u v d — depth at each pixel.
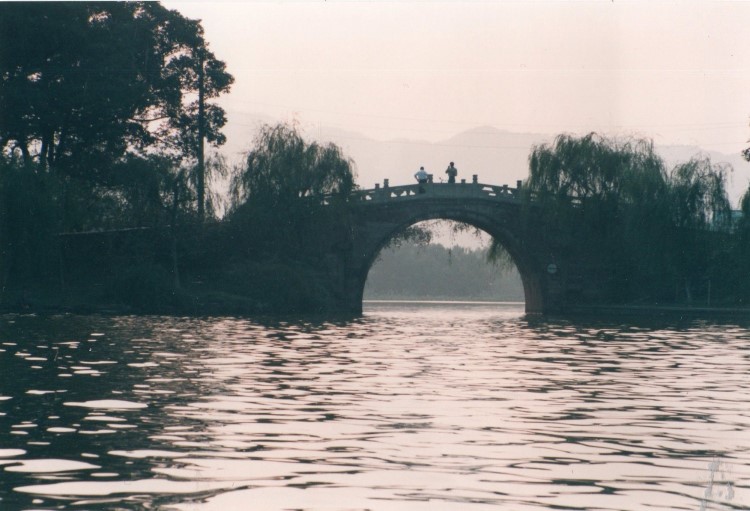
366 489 12.38
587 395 21.52
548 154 73.12
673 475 13.38
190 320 52.66
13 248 58.88
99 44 73.75
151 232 64.62
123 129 74.81
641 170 69.25
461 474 13.24
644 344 38.38
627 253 72.19
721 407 19.83
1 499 11.73
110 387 21.91
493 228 74.75
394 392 21.56
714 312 62.41
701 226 67.00
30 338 36.59
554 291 74.69
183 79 81.88
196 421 17.23
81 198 68.69
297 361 28.97
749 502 12.06
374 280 168.62
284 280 65.31
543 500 11.96
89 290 63.81
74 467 13.45
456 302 129.62
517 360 30.38
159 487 12.37
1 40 70.06
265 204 66.62
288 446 15.01
